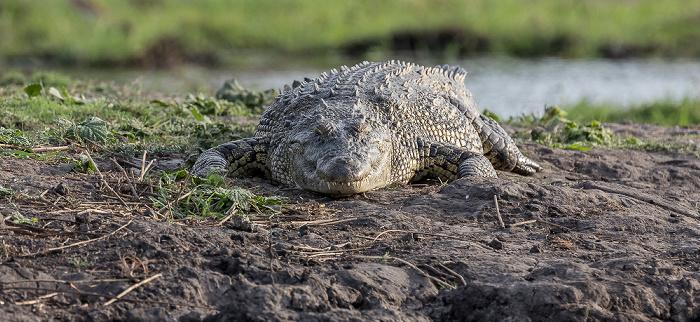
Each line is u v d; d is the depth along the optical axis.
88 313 6.66
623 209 11.02
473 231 9.66
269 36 58.00
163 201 9.81
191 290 7.18
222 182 11.05
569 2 71.00
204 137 16.22
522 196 10.97
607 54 56.81
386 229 9.51
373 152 11.58
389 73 14.53
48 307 6.71
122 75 40.88
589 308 7.37
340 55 56.44
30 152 12.02
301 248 8.45
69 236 8.06
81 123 14.42
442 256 8.46
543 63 51.97
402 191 11.99
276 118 13.66
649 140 20.69
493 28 59.50
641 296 7.73
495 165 15.20
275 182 12.95
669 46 58.19
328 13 64.44
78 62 47.44
